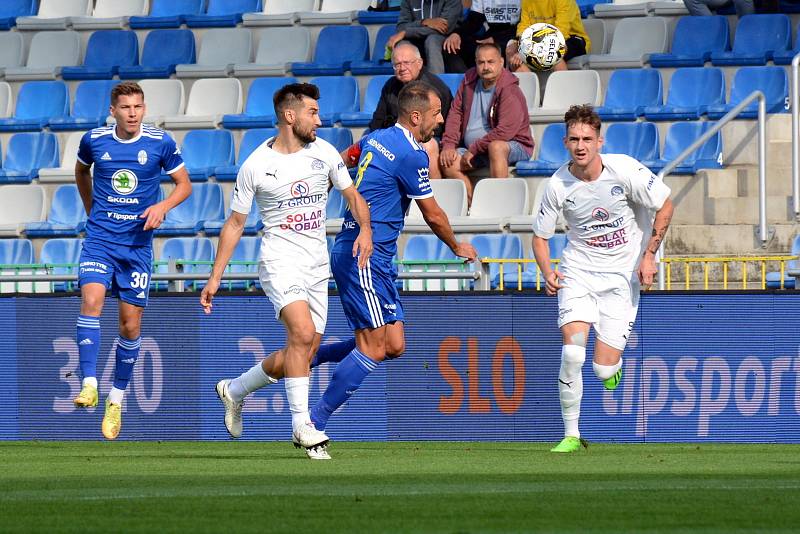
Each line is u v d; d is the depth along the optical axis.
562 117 46.62
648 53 51.28
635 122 46.09
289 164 23.53
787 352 29.98
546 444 29.88
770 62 48.81
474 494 17.39
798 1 50.94
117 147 26.62
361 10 57.59
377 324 24.64
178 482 19.30
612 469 21.80
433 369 31.23
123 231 26.81
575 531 13.55
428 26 50.66
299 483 19.06
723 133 44.31
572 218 25.62
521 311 30.92
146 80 53.94
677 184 42.25
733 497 17.00
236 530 13.66
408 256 41.25
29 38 59.34
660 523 14.29
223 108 52.94
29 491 17.91
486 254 40.88
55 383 32.44
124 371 27.28
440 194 43.91
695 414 30.31
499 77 45.00
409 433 31.28
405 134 24.48
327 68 53.28
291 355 23.83
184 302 31.84
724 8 52.09
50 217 48.16
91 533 13.45
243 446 29.59
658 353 30.44
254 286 38.84
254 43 57.22
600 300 25.89
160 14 60.09
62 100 54.19
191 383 31.81
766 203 40.28
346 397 25.11
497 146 44.09
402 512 15.31
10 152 51.31
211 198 46.91
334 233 43.19
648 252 25.03
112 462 23.78
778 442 29.98
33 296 32.50
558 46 49.53
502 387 31.03
